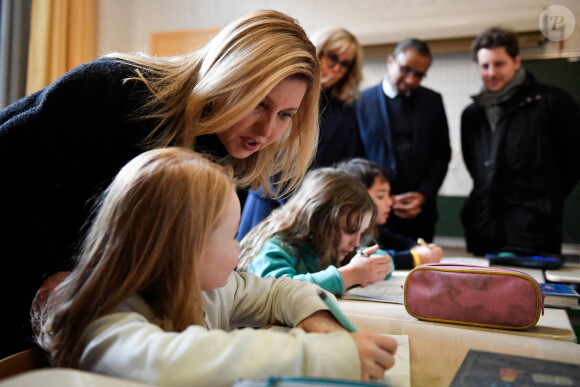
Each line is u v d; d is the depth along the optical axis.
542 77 2.98
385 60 3.24
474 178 2.52
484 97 2.47
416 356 0.71
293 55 0.85
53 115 0.82
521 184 2.39
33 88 2.89
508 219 2.41
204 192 0.61
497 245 2.42
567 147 2.37
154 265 0.58
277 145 1.05
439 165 2.48
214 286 0.67
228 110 0.83
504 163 2.42
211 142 0.96
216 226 0.63
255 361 0.52
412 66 2.37
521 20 2.99
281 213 1.40
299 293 0.81
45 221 0.88
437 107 2.49
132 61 0.90
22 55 2.91
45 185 0.85
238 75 0.81
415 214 2.33
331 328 0.72
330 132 2.27
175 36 3.57
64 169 0.85
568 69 2.93
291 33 0.89
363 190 1.43
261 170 1.06
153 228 0.58
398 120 2.48
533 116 2.37
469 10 3.09
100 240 0.59
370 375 0.57
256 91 0.81
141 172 0.60
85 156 0.86
